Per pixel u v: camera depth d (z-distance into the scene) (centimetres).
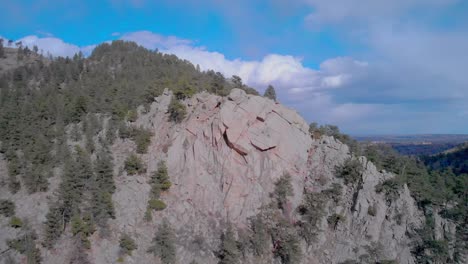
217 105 8150
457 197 8475
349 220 7212
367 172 7825
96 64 16200
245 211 7000
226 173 7306
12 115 9425
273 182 7525
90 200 6656
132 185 7156
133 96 9994
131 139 8475
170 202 7019
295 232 6825
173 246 6284
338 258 6594
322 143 8725
